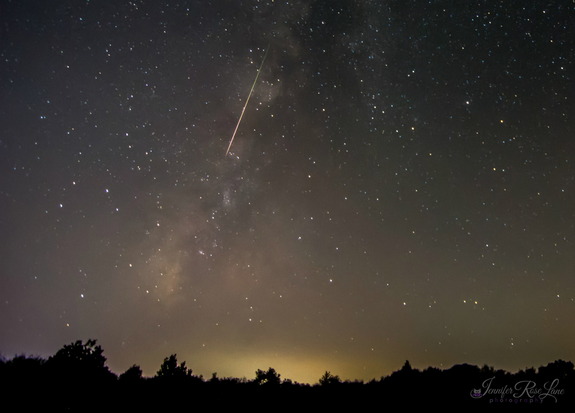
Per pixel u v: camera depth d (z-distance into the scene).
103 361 7.57
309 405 7.04
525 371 7.98
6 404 5.49
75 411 5.75
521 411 6.22
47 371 6.68
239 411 6.63
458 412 6.36
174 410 6.38
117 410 6.06
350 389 7.91
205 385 7.82
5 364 6.62
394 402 7.01
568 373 7.46
